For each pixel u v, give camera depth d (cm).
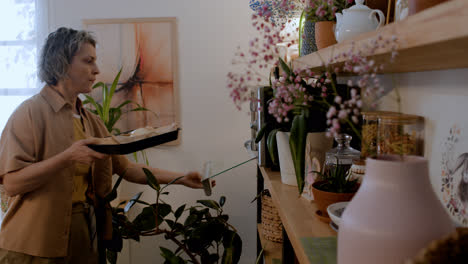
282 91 78
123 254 286
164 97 291
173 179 218
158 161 296
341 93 115
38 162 159
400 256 46
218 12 284
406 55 60
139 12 287
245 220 297
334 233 88
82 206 181
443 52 54
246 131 292
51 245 162
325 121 118
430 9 44
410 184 48
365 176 53
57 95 171
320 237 85
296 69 116
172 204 297
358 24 88
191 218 235
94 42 182
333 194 93
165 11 286
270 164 159
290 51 173
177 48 288
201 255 231
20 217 162
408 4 61
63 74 168
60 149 168
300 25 144
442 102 80
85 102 256
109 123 259
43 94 170
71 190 167
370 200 50
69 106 175
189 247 227
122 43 288
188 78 289
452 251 35
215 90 289
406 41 51
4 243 163
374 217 49
